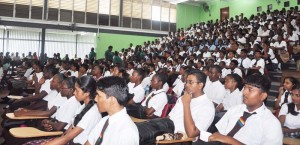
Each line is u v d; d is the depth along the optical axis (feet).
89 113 8.49
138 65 35.65
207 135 7.36
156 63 34.45
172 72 27.07
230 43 33.35
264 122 7.18
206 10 63.52
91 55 44.24
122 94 5.66
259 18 42.50
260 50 26.76
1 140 14.65
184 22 63.62
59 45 51.98
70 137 8.24
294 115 11.29
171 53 39.34
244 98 7.32
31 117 11.81
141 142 7.86
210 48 37.32
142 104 15.19
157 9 60.23
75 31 50.96
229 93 14.87
